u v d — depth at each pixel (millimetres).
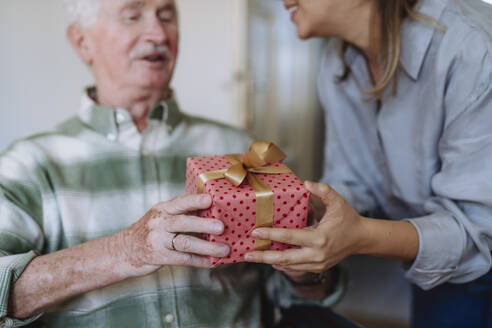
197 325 877
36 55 1895
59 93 2002
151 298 851
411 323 1182
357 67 1049
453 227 779
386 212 1179
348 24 895
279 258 626
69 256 726
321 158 4078
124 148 959
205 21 2473
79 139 955
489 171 755
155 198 945
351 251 701
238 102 2568
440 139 852
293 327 960
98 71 980
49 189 874
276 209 641
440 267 790
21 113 1904
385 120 957
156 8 938
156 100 1014
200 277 903
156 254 661
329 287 1018
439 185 824
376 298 2023
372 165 1146
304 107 3568
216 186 637
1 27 1778
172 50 999
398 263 2381
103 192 914
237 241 643
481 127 756
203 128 1091
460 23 776
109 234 890
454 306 986
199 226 602
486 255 800
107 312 833
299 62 3348
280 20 2943
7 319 702
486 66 734
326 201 658
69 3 946
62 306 824
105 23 920
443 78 790
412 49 835
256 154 691
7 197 808
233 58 2514
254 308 977
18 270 706
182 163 1006
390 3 840
